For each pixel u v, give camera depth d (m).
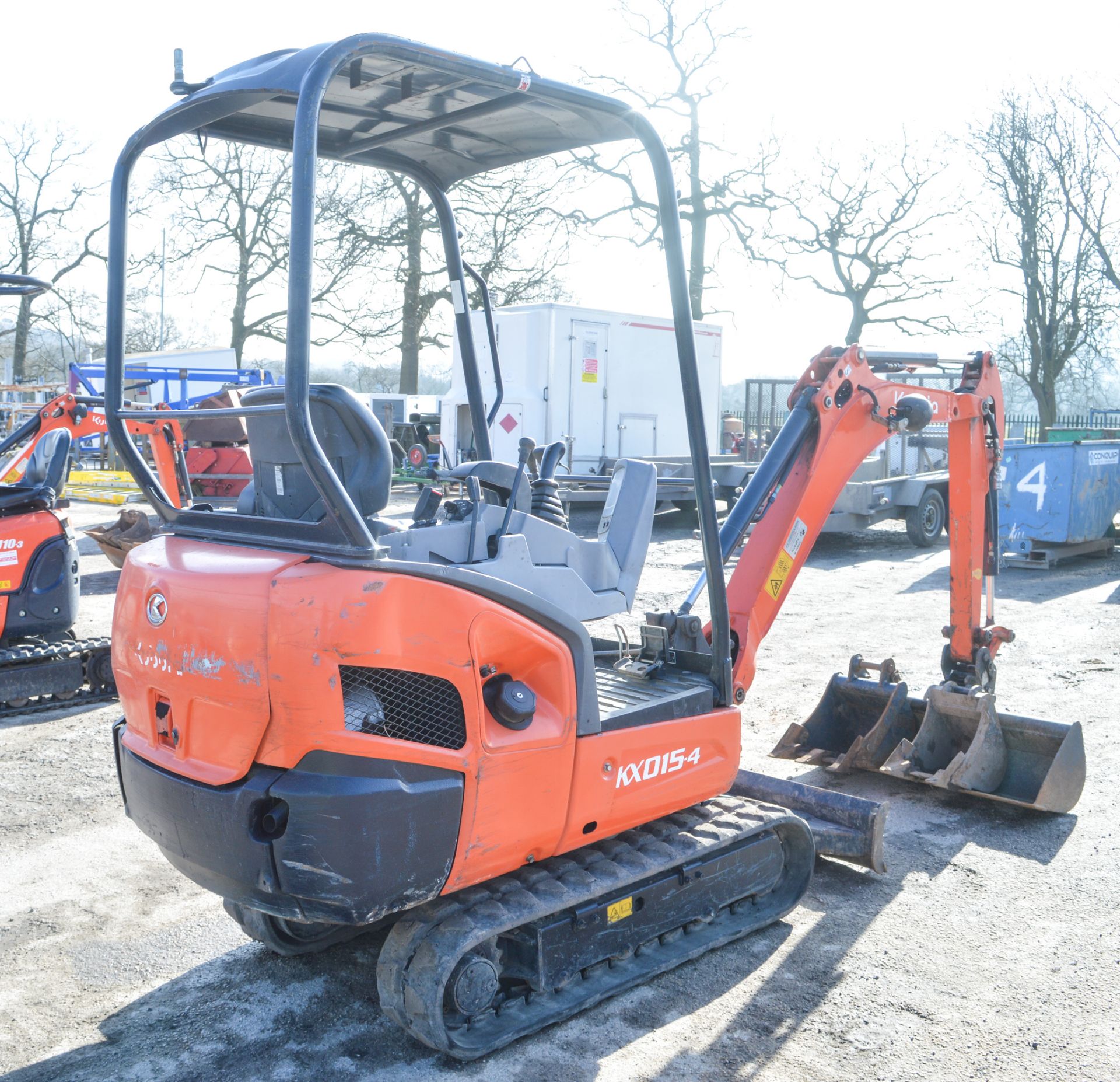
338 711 2.73
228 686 2.85
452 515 3.49
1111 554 13.88
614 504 4.05
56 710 7.15
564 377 15.97
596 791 3.30
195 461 18.52
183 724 3.03
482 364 16.61
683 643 4.06
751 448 16.84
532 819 3.12
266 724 2.78
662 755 3.54
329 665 2.70
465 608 2.92
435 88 3.16
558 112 3.35
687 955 3.69
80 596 10.59
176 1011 3.49
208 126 3.48
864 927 4.04
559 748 3.16
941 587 11.55
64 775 5.80
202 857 2.97
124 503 18.25
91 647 7.19
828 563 13.40
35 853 4.77
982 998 3.52
